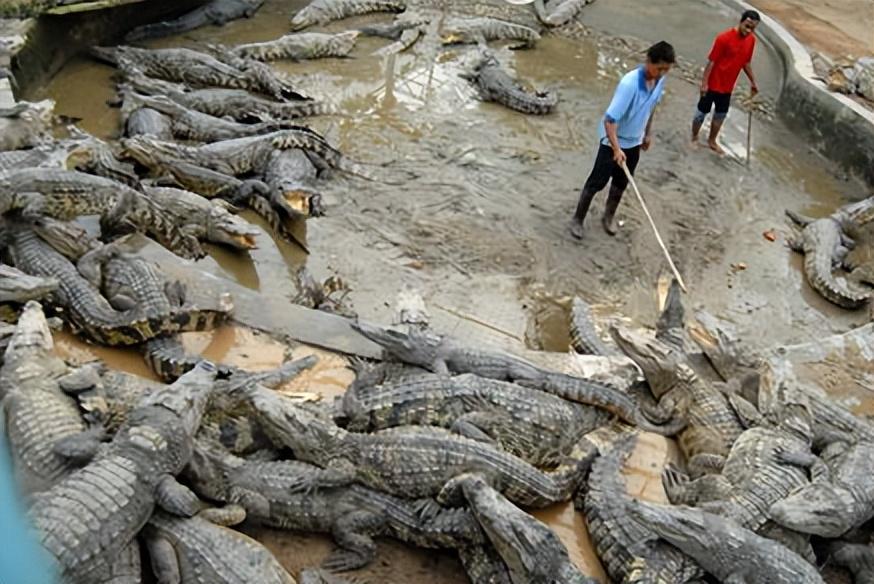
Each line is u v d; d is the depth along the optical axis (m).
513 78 10.44
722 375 5.70
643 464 5.03
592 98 10.14
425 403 4.79
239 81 9.24
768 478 4.61
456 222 7.48
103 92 8.77
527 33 11.45
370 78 10.00
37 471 3.89
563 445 4.90
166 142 7.25
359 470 4.32
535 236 7.45
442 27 11.54
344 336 5.63
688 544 4.10
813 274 7.29
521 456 4.83
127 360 5.21
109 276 5.58
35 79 8.52
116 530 3.53
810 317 6.95
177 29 10.41
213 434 4.41
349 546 4.14
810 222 8.07
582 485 4.71
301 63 10.15
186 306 5.29
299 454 4.37
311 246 6.93
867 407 5.79
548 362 5.63
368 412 4.73
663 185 8.48
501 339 6.18
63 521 3.42
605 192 8.24
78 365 4.81
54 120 8.06
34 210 5.71
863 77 9.80
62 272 5.41
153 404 4.06
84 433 4.04
